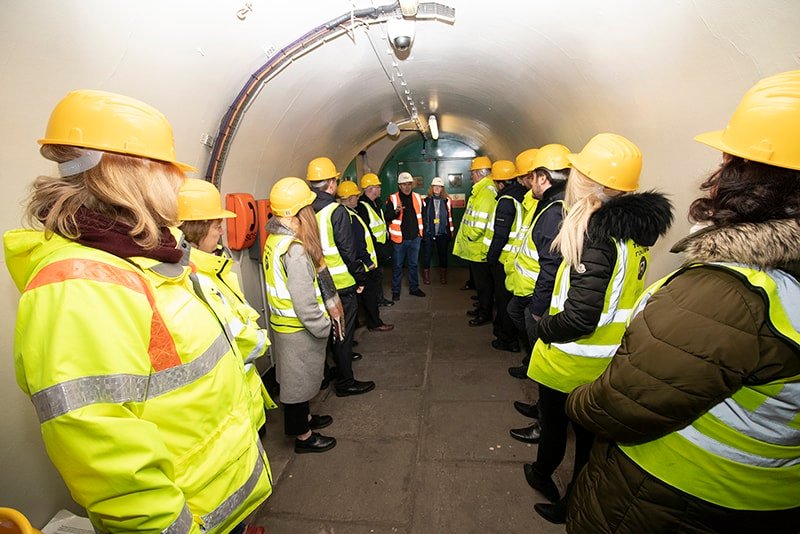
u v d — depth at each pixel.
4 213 1.26
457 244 4.67
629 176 1.43
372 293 4.37
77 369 0.70
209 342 0.93
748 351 0.70
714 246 0.76
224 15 1.77
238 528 1.27
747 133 0.75
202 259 1.42
